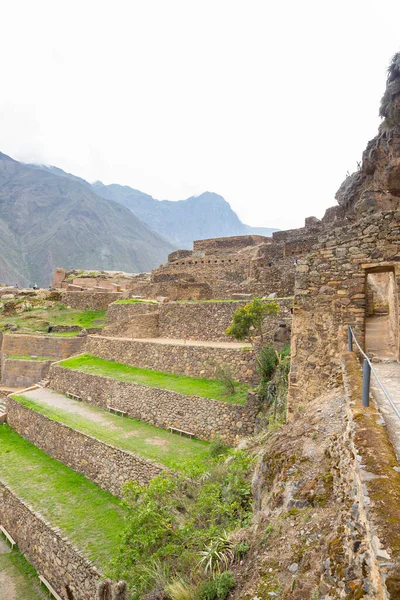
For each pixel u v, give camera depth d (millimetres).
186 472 11438
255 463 10031
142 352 26188
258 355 18578
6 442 23672
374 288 19938
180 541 9234
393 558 2951
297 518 5887
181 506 10664
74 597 12500
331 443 6730
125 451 16672
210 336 27016
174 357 23969
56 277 59438
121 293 42688
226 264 40688
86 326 39031
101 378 24344
